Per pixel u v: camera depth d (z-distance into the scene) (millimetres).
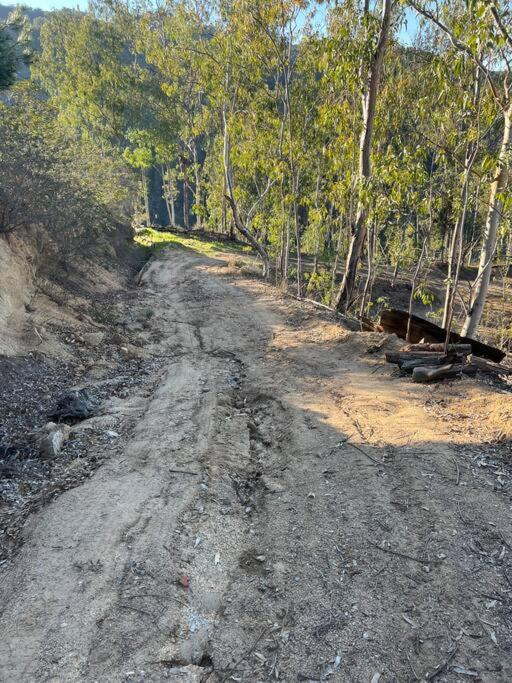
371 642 4242
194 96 42875
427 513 5730
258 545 5645
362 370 10875
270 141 23641
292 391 9977
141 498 6383
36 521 5965
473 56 9258
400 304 29594
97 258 22328
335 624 4453
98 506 6207
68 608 4672
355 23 15617
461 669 3939
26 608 4684
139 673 4047
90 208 16828
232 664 4168
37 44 56719
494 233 11961
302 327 15508
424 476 6426
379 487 6312
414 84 16375
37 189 13461
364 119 15602
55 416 8719
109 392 10102
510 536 5309
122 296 19656
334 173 23344
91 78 47094
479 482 6270
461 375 9609
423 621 4391
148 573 5117
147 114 47562
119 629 4453
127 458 7418
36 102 17500
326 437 7805
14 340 10461
